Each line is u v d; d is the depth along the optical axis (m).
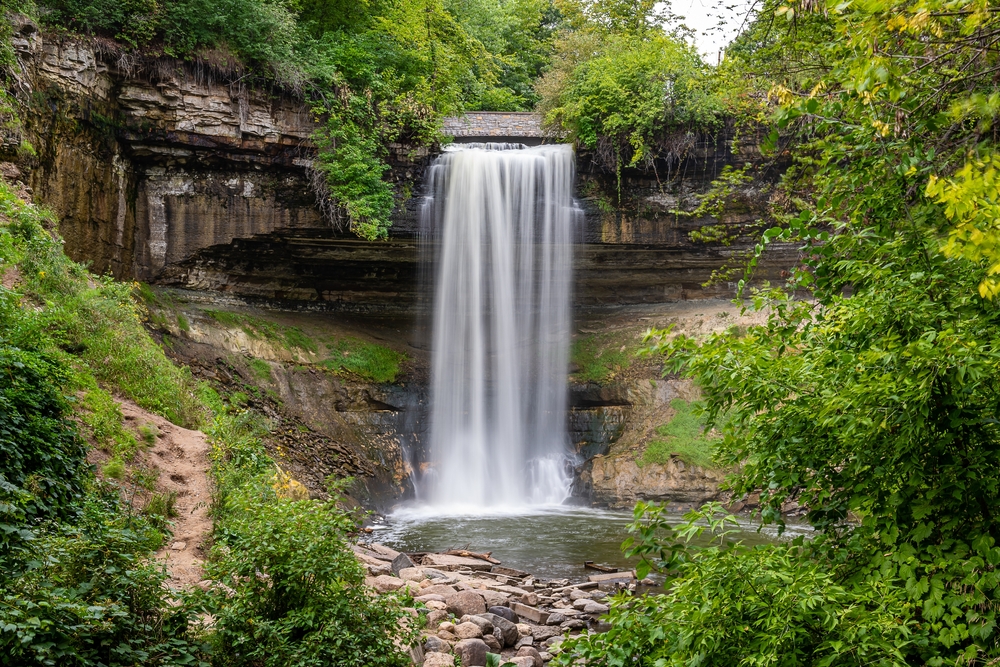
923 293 5.37
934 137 6.18
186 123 20.09
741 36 10.95
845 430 5.15
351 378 22.72
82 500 8.52
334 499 7.55
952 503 5.09
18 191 15.14
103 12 18.67
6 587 5.17
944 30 5.79
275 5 21.44
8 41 15.63
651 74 23.05
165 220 20.91
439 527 18.25
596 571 13.95
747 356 5.82
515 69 39.06
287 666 6.09
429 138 23.02
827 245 6.35
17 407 8.66
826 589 4.65
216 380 19.34
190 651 5.98
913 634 4.57
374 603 6.97
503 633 9.39
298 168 22.14
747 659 4.55
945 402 4.90
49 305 12.75
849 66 5.56
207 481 11.27
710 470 21.08
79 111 17.89
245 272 22.83
